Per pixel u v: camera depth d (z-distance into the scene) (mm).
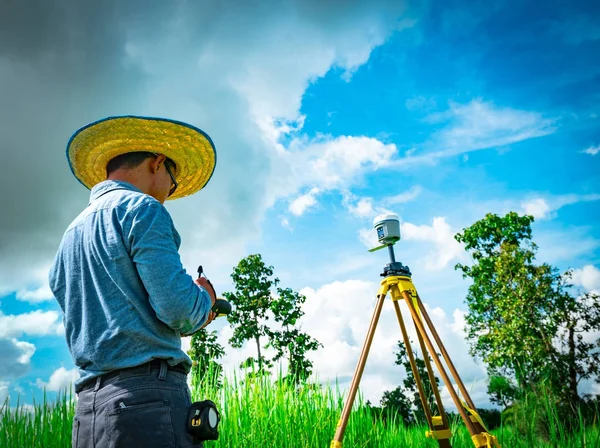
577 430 2859
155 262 1422
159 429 1377
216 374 4637
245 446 4062
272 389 4656
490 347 16922
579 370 6141
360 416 4504
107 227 1521
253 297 22594
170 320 1422
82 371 1488
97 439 1383
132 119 1996
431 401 3768
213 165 2359
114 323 1445
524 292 13789
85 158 2162
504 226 28453
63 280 1632
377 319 3061
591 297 11992
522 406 3105
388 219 3121
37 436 4156
